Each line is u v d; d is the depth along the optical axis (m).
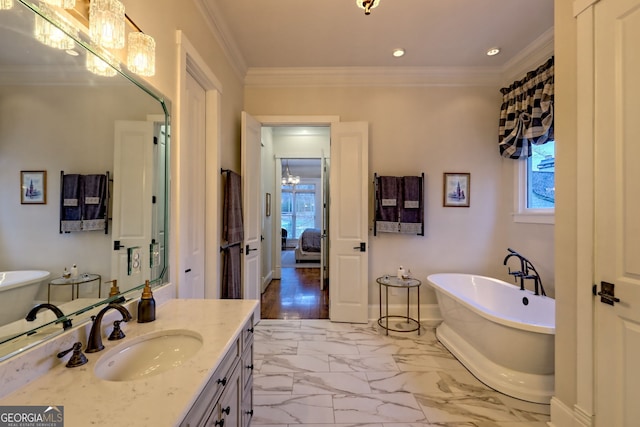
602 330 1.39
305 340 2.77
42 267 0.93
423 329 3.04
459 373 2.21
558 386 1.64
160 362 1.15
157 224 1.57
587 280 1.45
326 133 5.32
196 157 2.23
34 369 0.84
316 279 5.34
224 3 2.21
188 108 2.09
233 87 2.97
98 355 0.99
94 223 1.15
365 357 2.44
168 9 1.66
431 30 2.57
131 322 1.30
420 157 3.35
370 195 3.38
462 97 3.33
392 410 1.79
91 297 1.13
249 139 3.08
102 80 1.17
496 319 2.01
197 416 0.87
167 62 1.65
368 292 3.35
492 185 3.34
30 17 0.89
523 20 2.44
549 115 2.50
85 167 1.11
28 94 0.89
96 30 1.06
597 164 1.41
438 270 3.35
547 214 2.72
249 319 1.53
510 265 3.23
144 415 0.69
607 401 1.36
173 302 1.59
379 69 3.26
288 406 1.81
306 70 3.26
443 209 3.35
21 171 0.89
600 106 1.39
